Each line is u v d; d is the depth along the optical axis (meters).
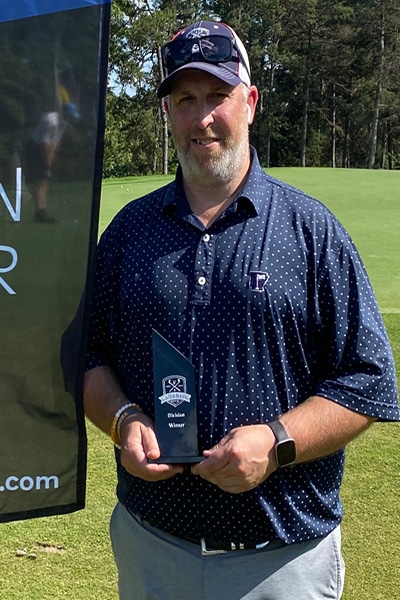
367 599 2.58
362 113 47.91
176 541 1.86
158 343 1.80
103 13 1.78
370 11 45.12
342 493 3.30
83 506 1.95
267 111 46.44
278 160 50.88
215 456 1.68
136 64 35.38
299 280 1.77
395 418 1.76
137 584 1.94
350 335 1.77
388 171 23.73
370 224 12.55
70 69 1.78
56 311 1.85
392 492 3.32
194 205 1.89
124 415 1.85
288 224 1.81
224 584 1.81
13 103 1.77
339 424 1.72
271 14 44.25
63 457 1.92
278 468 1.72
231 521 1.78
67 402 1.89
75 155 1.81
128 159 37.62
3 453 1.88
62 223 1.82
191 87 1.86
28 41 1.76
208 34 1.84
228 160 1.84
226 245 1.80
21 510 1.92
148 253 1.88
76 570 2.75
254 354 1.76
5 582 2.67
